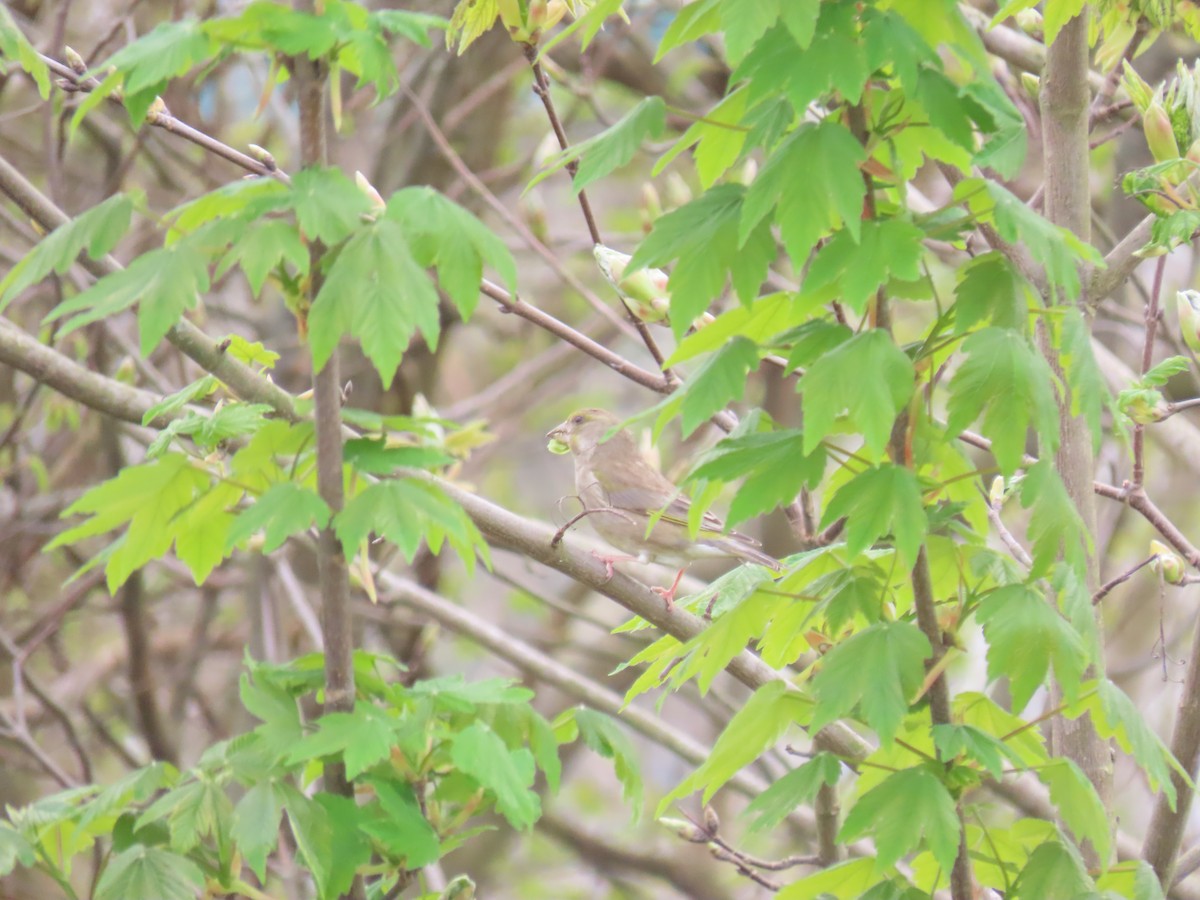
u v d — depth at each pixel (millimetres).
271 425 5738
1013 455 5289
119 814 6457
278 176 5812
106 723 21828
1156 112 8922
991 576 6469
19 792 20938
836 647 5688
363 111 20531
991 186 5672
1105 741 8828
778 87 5148
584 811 26625
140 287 5004
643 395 26641
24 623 20562
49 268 5258
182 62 5168
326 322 4918
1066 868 6027
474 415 22734
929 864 6898
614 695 15617
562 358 23234
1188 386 17516
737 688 19594
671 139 20438
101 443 16547
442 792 6094
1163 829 8461
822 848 9703
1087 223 9578
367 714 5617
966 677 13219
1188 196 8852
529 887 25547
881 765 6145
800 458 5602
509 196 23719
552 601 16891
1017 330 5590
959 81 7551
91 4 19406
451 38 9086
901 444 5746
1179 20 10523
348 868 5535
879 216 5793
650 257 5695
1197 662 8422
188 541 6086
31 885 17047
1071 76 9500
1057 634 5676
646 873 23578
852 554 5316
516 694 6082
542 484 29078
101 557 5938
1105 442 16438
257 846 5324
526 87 22016
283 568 15859
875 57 5160
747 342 5723
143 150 18641
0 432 19016
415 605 15055
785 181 5168
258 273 4980
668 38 5801
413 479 5691
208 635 21172
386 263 4953
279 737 5637
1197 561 9102
